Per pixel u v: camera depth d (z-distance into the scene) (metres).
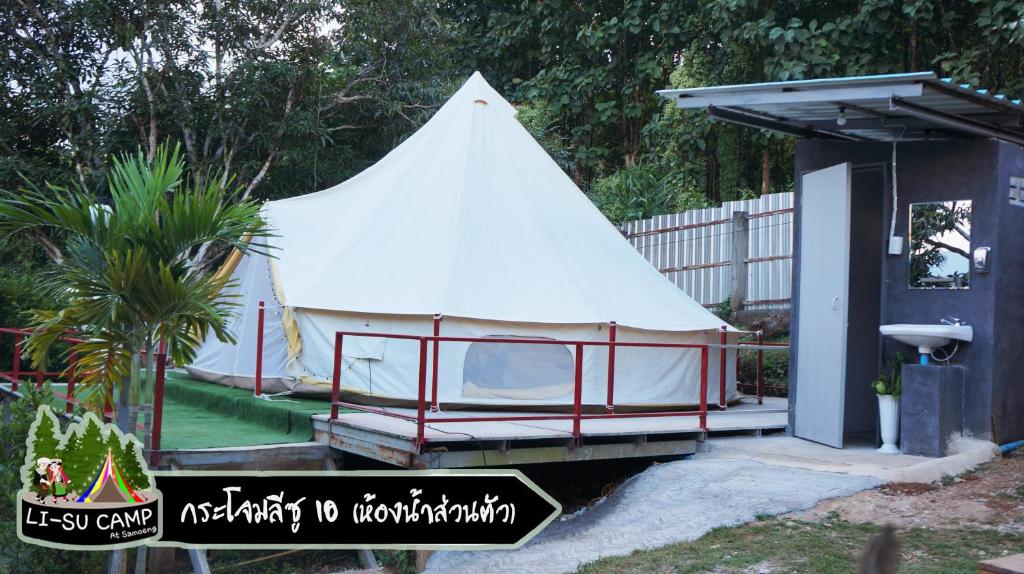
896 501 6.37
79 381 7.66
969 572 4.83
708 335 10.45
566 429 7.71
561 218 11.05
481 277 9.59
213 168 19.14
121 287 6.27
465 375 9.11
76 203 6.59
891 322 8.47
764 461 7.67
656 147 20.19
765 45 16.17
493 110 11.92
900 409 8.00
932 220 8.25
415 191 10.95
